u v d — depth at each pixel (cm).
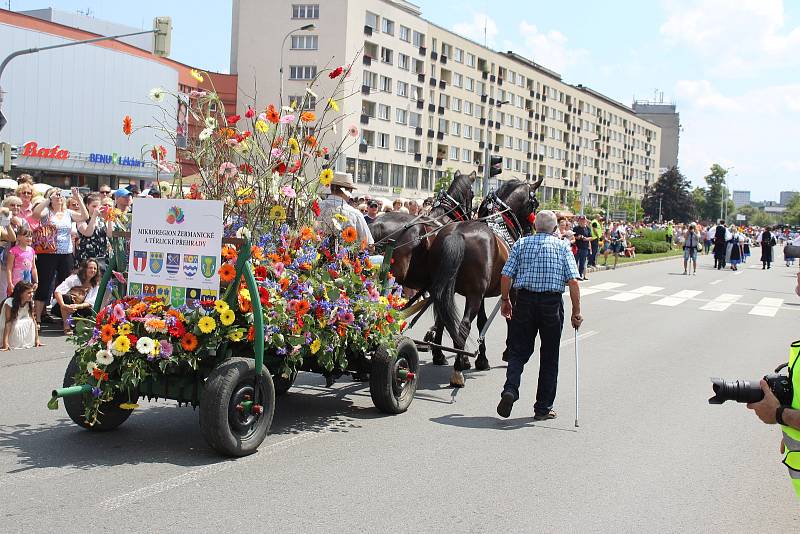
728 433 695
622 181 12319
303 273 625
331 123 681
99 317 567
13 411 679
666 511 495
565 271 709
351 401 769
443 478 541
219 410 537
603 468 580
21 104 4353
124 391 597
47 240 1068
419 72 6944
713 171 16712
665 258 3947
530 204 1028
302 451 589
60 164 4562
